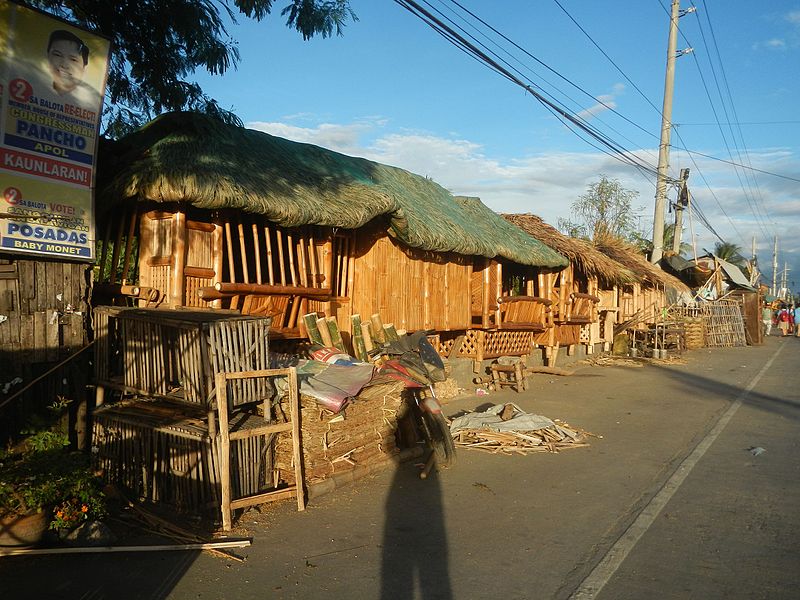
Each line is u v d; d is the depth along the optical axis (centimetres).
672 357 2098
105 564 450
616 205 3156
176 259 666
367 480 664
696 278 3028
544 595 423
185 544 483
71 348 606
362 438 674
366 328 876
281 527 530
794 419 1059
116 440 594
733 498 632
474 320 1308
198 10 813
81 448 621
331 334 805
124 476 587
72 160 591
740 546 510
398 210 911
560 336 1633
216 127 789
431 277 1113
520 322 1393
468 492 639
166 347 559
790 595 426
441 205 1217
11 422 570
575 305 1672
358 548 493
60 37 571
